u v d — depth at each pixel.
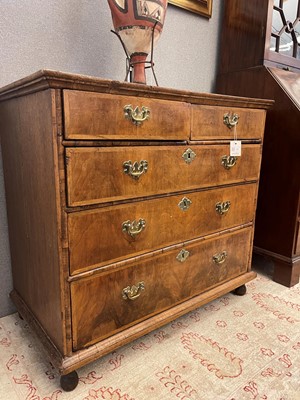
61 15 1.08
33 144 0.78
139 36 0.97
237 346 1.00
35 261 0.89
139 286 0.91
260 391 0.83
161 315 0.99
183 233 0.99
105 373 0.88
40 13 1.03
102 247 0.80
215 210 1.08
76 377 0.82
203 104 0.94
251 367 0.91
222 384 0.85
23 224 0.94
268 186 1.38
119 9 0.94
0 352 0.95
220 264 1.16
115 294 0.86
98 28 1.17
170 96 0.84
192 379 0.86
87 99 0.69
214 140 1.00
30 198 0.85
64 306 0.77
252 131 1.12
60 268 0.74
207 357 0.95
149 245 0.91
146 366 0.91
